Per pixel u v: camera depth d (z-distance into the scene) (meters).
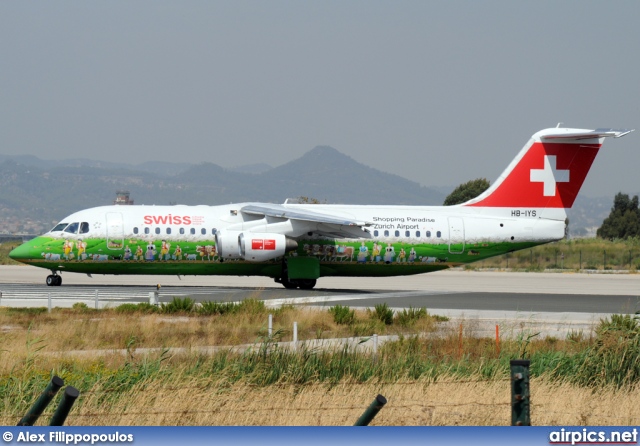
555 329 86.44
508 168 137.25
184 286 138.88
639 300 125.44
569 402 50.16
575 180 138.00
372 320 89.50
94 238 125.88
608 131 133.50
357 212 134.38
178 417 42.81
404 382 52.03
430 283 165.00
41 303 102.88
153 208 130.62
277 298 115.56
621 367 59.16
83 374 51.69
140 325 79.75
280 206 134.38
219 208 131.38
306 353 57.62
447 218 135.38
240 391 47.34
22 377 49.34
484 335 80.44
